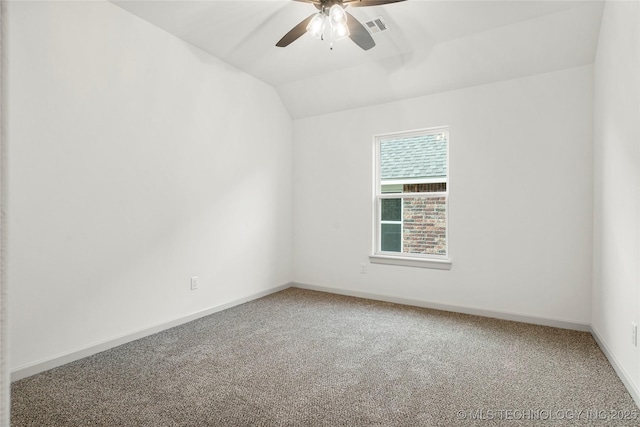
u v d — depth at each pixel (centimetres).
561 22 281
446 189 375
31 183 226
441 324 322
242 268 390
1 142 28
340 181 432
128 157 281
